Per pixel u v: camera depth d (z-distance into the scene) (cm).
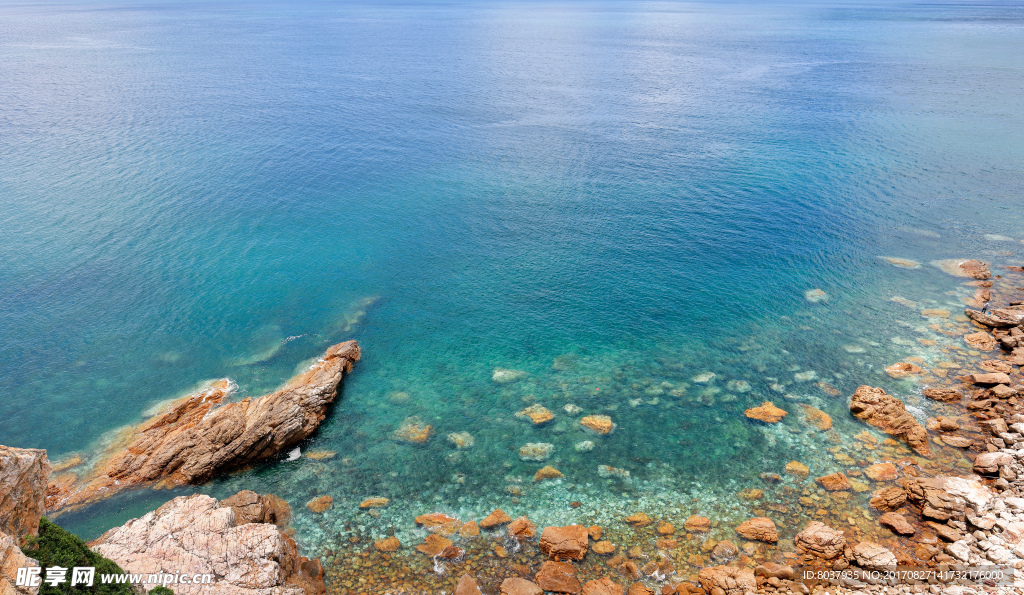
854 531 3403
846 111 12900
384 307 5969
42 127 10806
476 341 5475
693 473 3953
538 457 4138
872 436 4166
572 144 10750
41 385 4756
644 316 5809
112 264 6481
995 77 16188
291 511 3684
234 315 5750
